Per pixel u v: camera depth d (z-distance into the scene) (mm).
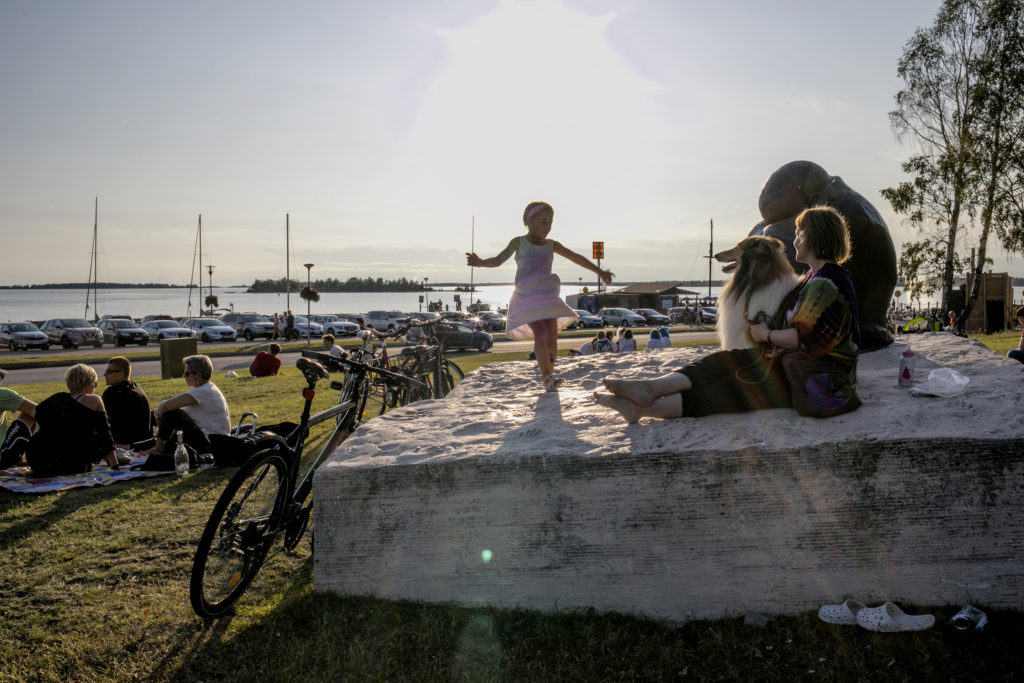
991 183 25844
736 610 3416
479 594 3531
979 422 3506
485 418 4504
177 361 16797
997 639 3049
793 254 6082
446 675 2945
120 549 4410
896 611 3201
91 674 3016
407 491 3533
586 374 6539
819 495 3350
